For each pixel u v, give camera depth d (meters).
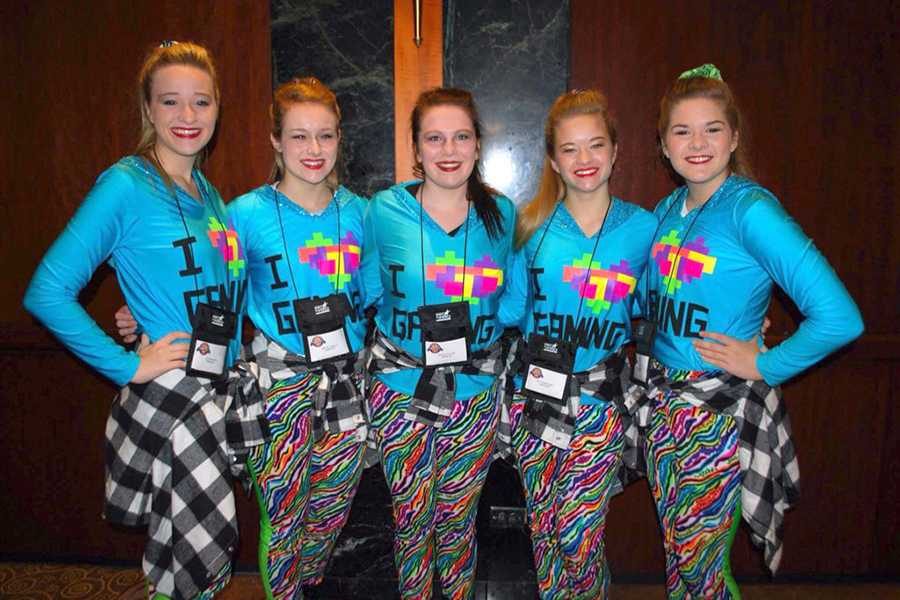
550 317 1.66
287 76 1.98
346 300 1.69
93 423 2.23
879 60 1.97
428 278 1.66
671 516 1.55
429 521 1.75
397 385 1.70
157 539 1.48
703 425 1.50
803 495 2.18
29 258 2.14
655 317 1.61
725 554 1.54
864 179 2.02
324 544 1.89
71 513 2.28
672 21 1.97
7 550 2.29
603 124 1.57
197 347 1.47
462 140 1.59
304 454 1.69
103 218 1.39
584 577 1.67
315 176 1.62
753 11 1.96
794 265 1.37
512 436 1.74
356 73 1.97
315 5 1.95
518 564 2.08
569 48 1.97
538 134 1.99
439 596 2.16
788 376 1.44
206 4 2.00
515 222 1.76
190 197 1.51
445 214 1.68
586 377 1.63
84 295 2.14
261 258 1.68
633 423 1.72
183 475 1.46
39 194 2.12
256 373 1.67
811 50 1.97
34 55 2.05
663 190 2.05
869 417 2.13
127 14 2.02
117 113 2.07
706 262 1.48
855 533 2.20
